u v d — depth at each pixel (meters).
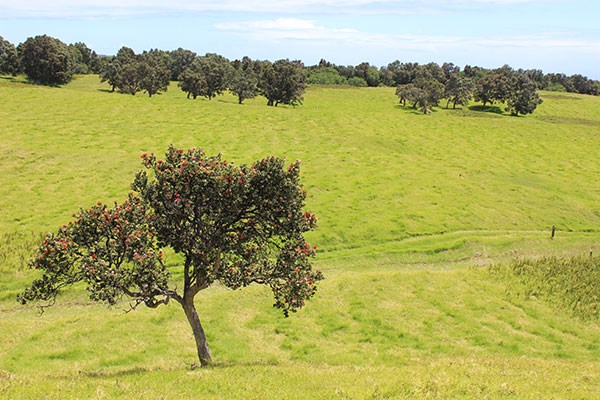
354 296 36.94
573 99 197.12
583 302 38.06
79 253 21.19
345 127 106.38
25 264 38.81
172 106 107.94
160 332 30.75
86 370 24.62
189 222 23.53
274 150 82.44
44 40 175.50
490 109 173.88
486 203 64.50
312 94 194.25
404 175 73.94
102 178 62.31
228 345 29.62
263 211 23.02
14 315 32.50
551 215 62.94
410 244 50.44
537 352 30.34
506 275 42.53
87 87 176.50
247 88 149.75
